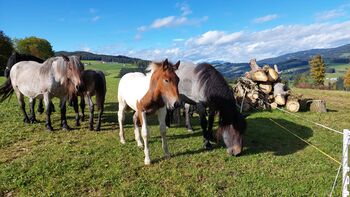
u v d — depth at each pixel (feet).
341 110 48.83
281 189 18.74
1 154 24.90
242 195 17.94
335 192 18.28
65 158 23.70
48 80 30.48
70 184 19.39
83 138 29.43
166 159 23.47
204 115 26.35
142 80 23.25
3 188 18.93
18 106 46.47
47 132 31.32
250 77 46.70
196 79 26.45
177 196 18.01
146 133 22.21
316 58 197.67
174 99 19.89
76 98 33.47
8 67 41.37
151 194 18.19
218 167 22.27
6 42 196.13
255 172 21.34
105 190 18.75
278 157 24.26
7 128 32.48
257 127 34.32
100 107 32.27
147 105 21.62
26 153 25.00
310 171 21.53
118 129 33.01
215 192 18.37
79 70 29.89
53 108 41.50
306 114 42.86
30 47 282.97
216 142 27.17
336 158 24.58
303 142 28.73
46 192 18.35
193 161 23.24
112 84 99.91
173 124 36.04
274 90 45.44
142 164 22.52
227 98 24.13
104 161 23.18
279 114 41.86
